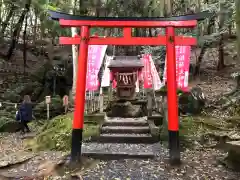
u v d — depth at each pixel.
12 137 10.74
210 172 6.13
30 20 27.53
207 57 23.16
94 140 8.74
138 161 6.96
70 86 18.58
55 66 19.62
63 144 8.49
